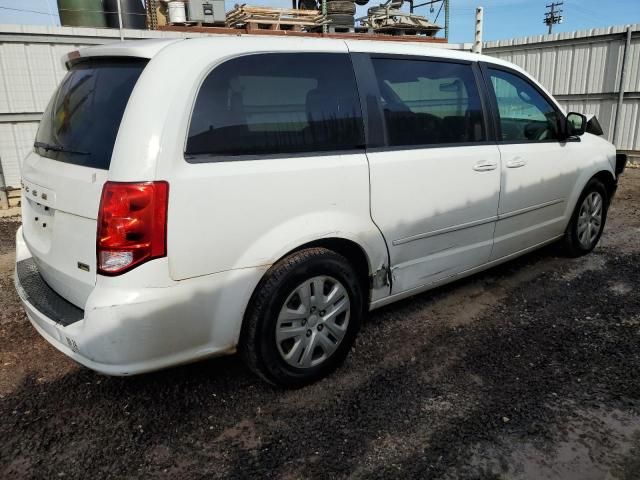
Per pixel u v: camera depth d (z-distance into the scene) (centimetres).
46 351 321
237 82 246
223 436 243
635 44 947
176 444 238
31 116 733
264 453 231
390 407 263
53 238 253
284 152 258
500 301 390
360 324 299
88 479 218
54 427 250
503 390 276
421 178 312
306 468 222
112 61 255
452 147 334
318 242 274
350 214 280
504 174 368
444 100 335
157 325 224
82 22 788
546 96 416
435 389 278
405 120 311
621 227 595
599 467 221
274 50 261
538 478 215
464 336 336
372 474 218
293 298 264
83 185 229
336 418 254
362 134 288
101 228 218
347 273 282
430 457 227
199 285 233
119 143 220
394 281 315
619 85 984
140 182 215
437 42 980
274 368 262
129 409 263
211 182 230
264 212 248
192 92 230
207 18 823
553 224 437
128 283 218
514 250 405
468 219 350
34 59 718
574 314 366
